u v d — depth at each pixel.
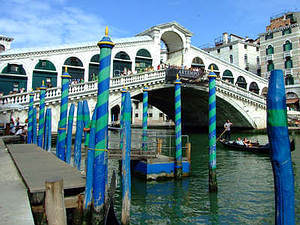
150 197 7.53
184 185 8.67
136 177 9.65
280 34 35.94
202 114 32.50
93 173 4.43
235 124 29.91
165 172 9.24
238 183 9.04
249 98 27.08
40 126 11.94
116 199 7.49
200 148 18.11
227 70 31.83
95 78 21.25
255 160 13.45
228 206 6.88
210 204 7.00
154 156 9.68
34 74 21.56
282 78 2.72
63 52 22.67
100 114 4.48
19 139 14.58
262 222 5.95
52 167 6.16
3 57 20.44
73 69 23.05
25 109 16.41
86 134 7.46
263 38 37.97
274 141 2.69
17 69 21.05
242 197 7.56
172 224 5.87
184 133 30.86
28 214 3.32
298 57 34.00
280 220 2.63
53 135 16.62
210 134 7.97
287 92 34.56
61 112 8.88
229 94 25.94
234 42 39.72
